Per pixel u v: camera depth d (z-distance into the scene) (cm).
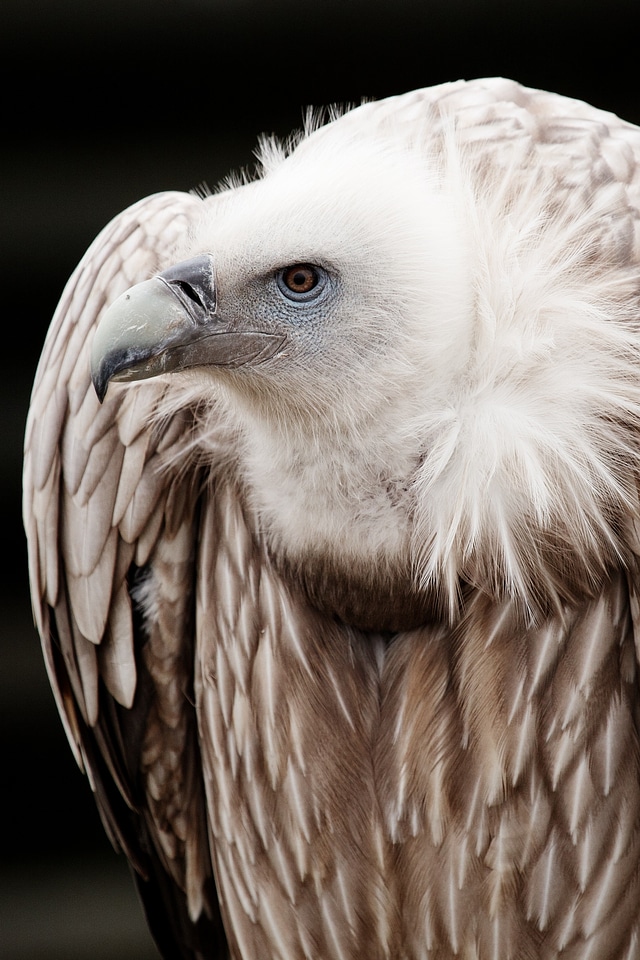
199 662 411
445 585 401
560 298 400
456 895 405
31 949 440
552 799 404
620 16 450
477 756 403
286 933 410
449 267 400
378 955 408
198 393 406
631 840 405
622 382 400
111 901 445
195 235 404
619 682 403
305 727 406
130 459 409
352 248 400
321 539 401
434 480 398
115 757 415
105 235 413
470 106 409
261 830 409
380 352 400
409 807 404
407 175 403
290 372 400
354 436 400
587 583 401
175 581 410
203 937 420
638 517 400
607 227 403
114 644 412
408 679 404
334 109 415
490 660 402
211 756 411
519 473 399
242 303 400
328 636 405
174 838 417
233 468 406
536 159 405
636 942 406
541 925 405
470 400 400
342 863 407
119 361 399
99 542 410
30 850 450
